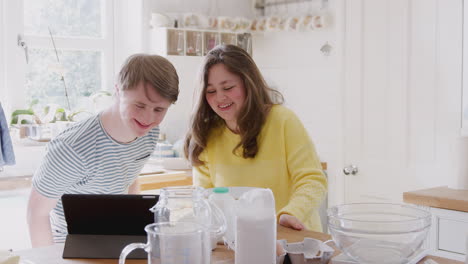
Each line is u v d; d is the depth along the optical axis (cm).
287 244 139
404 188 327
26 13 351
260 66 419
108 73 382
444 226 245
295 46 393
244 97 192
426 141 317
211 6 404
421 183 319
